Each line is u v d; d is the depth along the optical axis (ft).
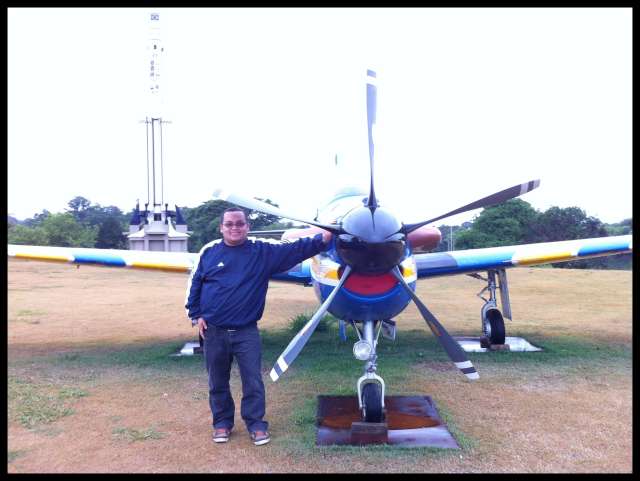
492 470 11.54
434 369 20.03
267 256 13.60
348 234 13.17
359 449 12.63
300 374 19.42
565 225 97.30
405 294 15.07
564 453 12.35
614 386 17.63
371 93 15.08
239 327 13.25
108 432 13.89
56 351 23.70
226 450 12.70
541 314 33.91
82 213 230.48
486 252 21.81
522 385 17.81
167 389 17.78
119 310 37.73
